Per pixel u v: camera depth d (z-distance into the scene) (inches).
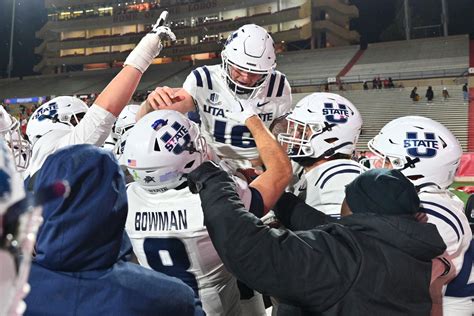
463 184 376.2
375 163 82.7
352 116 93.0
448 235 63.2
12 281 22.0
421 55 1000.9
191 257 67.7
